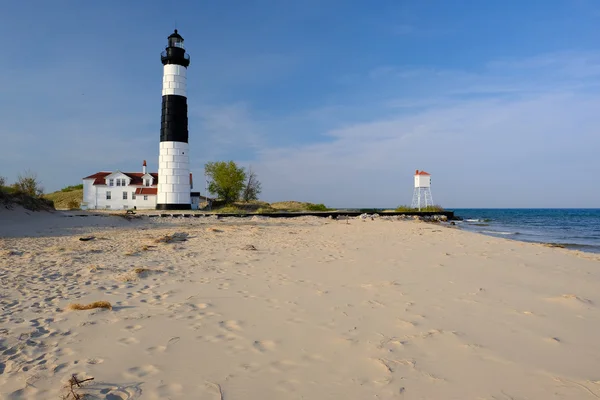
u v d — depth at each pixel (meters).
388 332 5.32
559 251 13.69
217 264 10.48
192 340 5.01
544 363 4.34
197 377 3.99
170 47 42.81
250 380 3.93
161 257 11.45
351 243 15.67
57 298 6.88
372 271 9.59
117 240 15.48
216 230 21.00
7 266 9.56
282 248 13.89
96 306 6.31
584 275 9.13
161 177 43.12
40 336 5.07
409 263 10.72
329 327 5.53
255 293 7.43
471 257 11.76
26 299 6.78
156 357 4.48
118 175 51.91
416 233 20.67
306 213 39.41
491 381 3.93
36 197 26.88
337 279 8.67
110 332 5.27
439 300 6.93
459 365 4.30
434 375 4.05
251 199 61.75
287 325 5.61
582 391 3.72
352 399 3.57
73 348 4.71
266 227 24.39
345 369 4.19
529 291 7.57
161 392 3.67
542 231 33.19
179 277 8.80
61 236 16.73
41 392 3.64
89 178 52.12
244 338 5.09
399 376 4.03
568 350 4.71
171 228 22.28
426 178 49.66
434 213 46.59
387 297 7.13
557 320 5.82
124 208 51.66
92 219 24.44
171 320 5.79
